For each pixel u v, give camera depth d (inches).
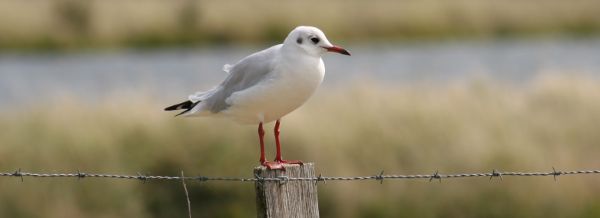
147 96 646.5
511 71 976.9
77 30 1357.0
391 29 1421.0
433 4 1480.1
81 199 521.0
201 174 537.6
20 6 1393.9
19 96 828.6
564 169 540.4
